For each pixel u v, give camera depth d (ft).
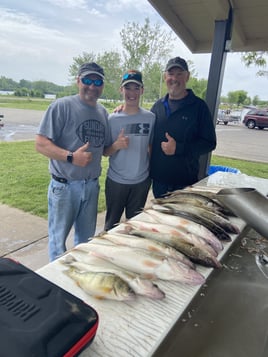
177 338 2.54
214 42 9.30
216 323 2.77
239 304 3.06
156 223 4.11
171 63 7.33
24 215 10.52
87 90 6.04
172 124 7.47
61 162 6.02
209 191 5.70
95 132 6.41
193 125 7.48
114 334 2.28
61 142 6.16
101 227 9.97
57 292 2.15
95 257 3.14
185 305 2.70
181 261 3.17
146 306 2.62
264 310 3.01
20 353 1.62
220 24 9.04
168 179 7.70
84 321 1.93
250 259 3.91
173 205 4.82
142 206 7.75
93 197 6.66
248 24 10.74
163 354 2.38
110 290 2.61
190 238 3.67
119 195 7.44
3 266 2.32
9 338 1.69
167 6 9.18
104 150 7.20
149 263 3.00
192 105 7.50
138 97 7.14
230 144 35.32
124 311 2.54
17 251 8.00
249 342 2.60
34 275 2.31
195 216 4.38
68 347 1.75
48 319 1.85
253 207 3.71
